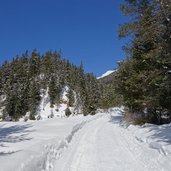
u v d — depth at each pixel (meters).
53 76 129.88
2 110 102.19
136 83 23.12
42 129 24.64
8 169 7.48
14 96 99.38
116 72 28.52
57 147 13.81
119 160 11.58
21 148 12.80
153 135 16.17
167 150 11.27
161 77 17.75
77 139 19.30
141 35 16.95
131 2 17.16
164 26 14.96
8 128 26.69
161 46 15.49
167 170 9.24
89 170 10.07
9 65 129.75
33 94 109.88
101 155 12.79
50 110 118.50
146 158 11.50
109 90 81.56
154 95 20.06
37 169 9.01
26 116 103.62
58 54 154.50
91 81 122.12
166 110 22.00
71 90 124.31
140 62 22.78
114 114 57.69
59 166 10.75
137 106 25.52
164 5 14.62
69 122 36.75
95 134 22.08
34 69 142.12
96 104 100.44
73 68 140.88
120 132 22.70
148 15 15.83
